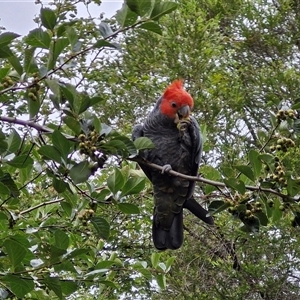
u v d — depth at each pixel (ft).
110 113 44.21
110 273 23.75
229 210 16.83
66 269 16.58
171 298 41.93
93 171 15.62
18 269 16.10
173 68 43.16
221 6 52.65
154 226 25.77
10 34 14.28
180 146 26.30
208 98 43.73
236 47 52.19
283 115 17.11
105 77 34.53
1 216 18.89
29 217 25.73
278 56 53.31
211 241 44.50
